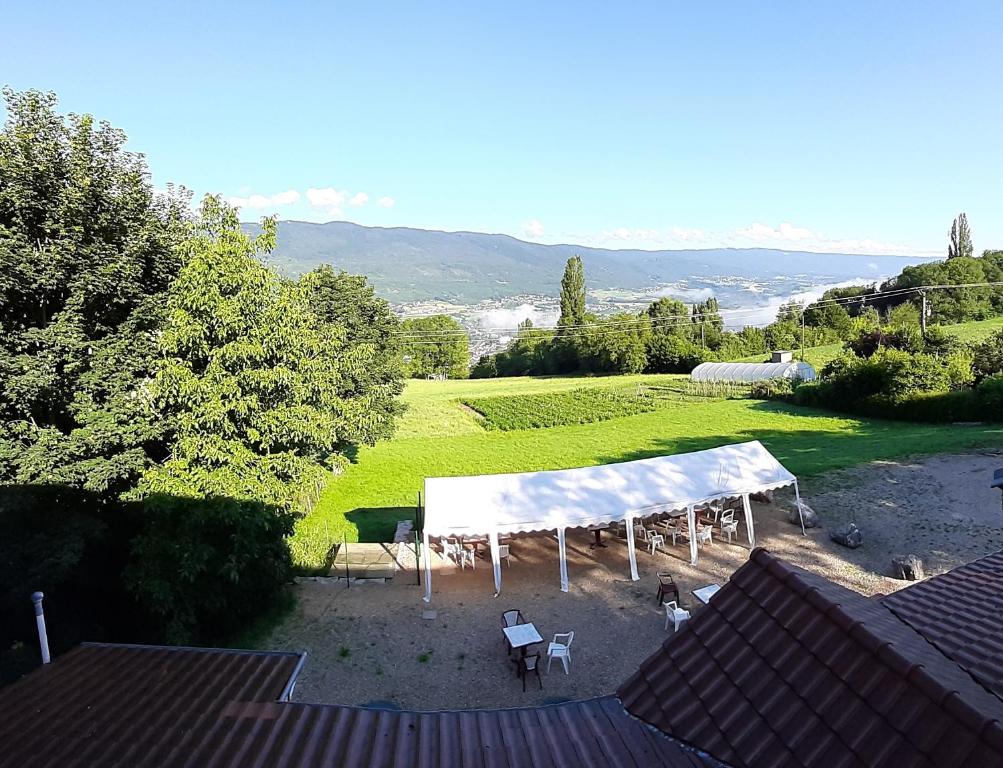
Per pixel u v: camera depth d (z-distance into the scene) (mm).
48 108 14859
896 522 20656
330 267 35344
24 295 14352
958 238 101125
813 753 4535
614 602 16688
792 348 86688
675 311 104688
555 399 60719
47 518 14203
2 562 12625
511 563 19766
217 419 15039
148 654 8250
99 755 6055
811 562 18203
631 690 5914
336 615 16688
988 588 8523
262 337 15688
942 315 76875
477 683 13289
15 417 14867
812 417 42656
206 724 6555
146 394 16031
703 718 5250
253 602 16625
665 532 21109
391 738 6406
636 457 34781
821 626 5508
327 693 13102
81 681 7559
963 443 29812
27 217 14281
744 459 21031
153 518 14992
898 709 4500
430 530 17250
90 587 15898
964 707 4219
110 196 15500
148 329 16547
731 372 62344
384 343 38625
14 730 6566
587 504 18156
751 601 6191
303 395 16781
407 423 52000
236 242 16109
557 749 6117
